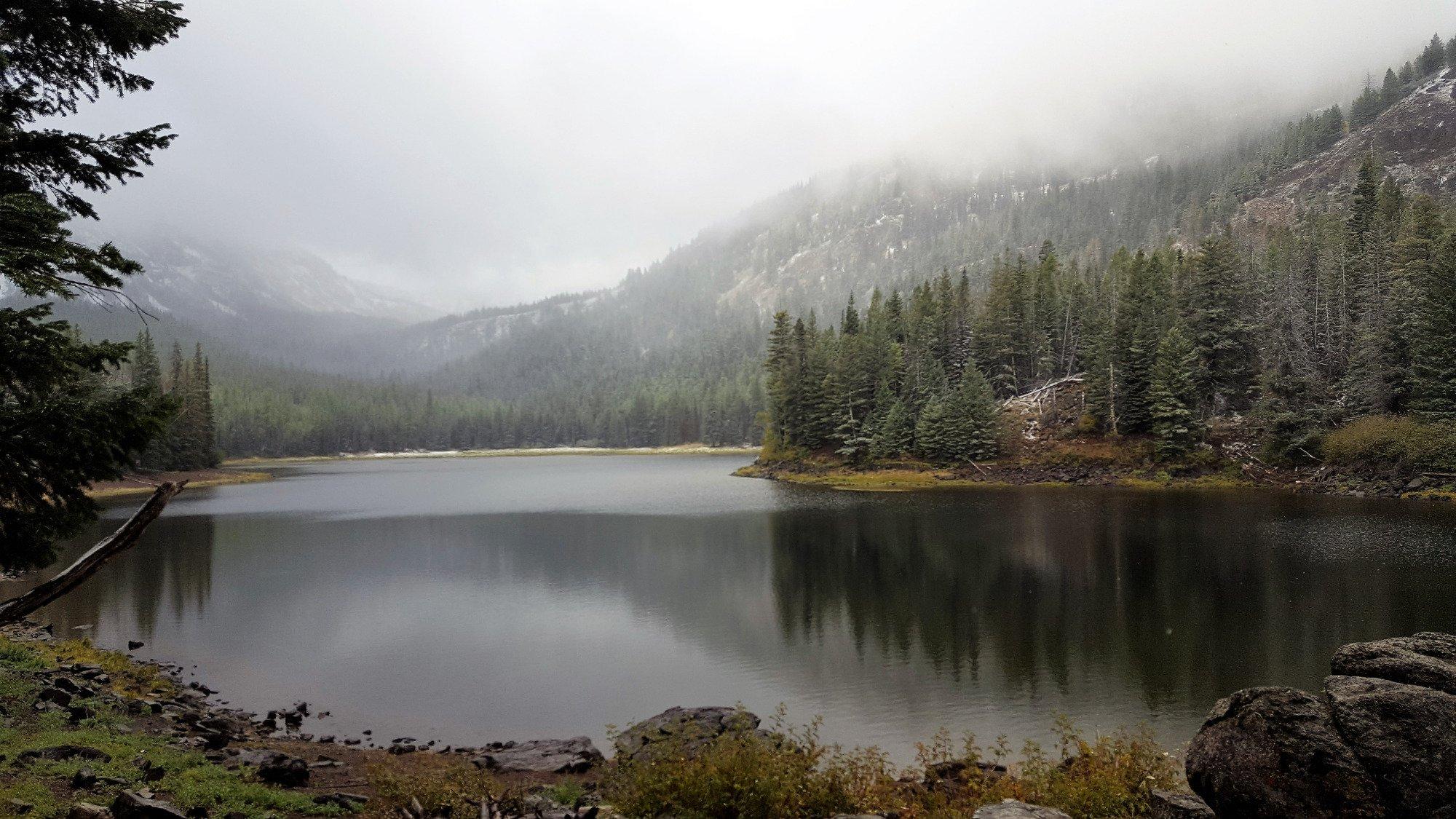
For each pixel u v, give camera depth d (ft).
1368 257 263.90
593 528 175.83
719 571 121.39
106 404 24.44
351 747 53.52
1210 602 91.86
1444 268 206.59
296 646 82.74
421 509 223.51
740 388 654.94
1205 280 268.00
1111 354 273.95
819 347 357.00
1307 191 629.51
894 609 94.38
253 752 41.65
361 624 91.97
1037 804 33.55
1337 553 119.14
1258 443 242.58
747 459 521.24
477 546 151.53
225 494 280.72
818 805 33.40
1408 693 21.11
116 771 33.50
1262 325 269.23
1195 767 24.20
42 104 27.86
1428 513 161.48
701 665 75.72
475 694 68.13
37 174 26.63
